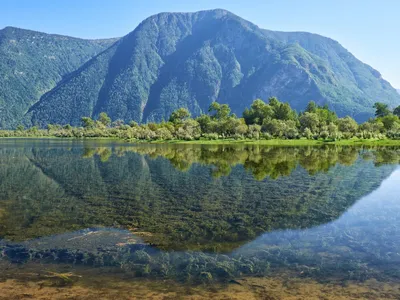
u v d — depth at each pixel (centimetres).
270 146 10900
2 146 11975
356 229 2095
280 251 1703
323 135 13638
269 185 3744
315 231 2055
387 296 1240
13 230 2031
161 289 1288
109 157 7331
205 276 1402
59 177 4422
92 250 1692
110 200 2969
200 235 1958
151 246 1759
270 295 1243
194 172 4869
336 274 1430
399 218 2358
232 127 15112
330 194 3216
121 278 1380
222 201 2919
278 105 18312
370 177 4294
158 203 2834
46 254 1631
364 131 14288
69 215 2409
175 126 17525
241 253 1673
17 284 1319
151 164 5928
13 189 3541
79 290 1273
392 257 1625
